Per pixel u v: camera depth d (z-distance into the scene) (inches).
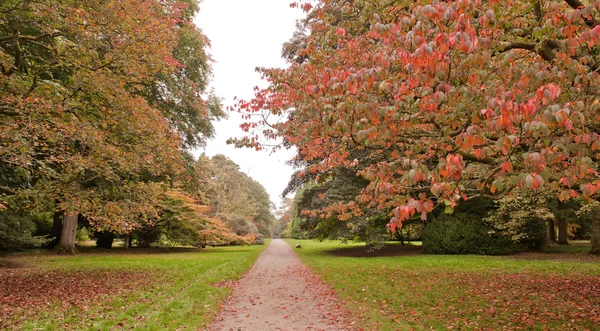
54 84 350.9
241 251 1073.5
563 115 115.9
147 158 433.4
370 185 212.7
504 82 196.9
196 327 247.8
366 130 174.4
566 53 170.2
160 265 620.1
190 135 861.8
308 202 920.3
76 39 376.2
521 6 218.4
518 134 162.2
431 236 806.5
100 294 363.3
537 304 295.6
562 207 890.7
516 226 682.2
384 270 517.7
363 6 239.5
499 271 491.8
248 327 253.1
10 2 387.9
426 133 231.5
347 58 261.9
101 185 602.9
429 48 138.9
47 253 868.0
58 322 255.8
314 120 252.8
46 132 324.8
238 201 1930.4
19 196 405.1
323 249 1159.6
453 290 362.0
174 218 1087.0
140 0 433.7
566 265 530.3
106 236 1159.6
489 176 164.1
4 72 353.7
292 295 369.1
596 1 139.3
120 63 396.8
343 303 323.0
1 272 531.8
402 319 262.5
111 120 410.9
